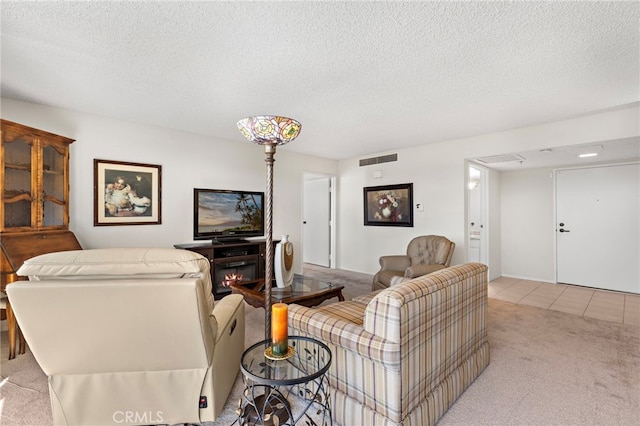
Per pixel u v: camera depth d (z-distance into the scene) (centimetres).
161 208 386
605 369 223
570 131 343
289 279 323
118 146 354
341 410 161
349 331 155
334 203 620
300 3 157
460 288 187
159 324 135
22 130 258
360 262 579
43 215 279
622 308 370
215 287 400
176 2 157
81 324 131
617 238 448
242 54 209
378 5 158
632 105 300
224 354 176
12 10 162
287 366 144
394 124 366
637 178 432
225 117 346
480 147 415
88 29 181
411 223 493
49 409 175
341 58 213
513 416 171
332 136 425
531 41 190
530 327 306
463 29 179
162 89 268
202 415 155
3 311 239
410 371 147
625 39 187
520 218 539
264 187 495
